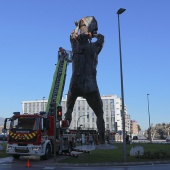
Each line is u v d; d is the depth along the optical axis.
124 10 21.14
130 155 22.61
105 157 21.31
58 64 62.91
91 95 41.03
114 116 153.62
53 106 19.72
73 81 41.44
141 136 182.88
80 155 23.36
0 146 28.06
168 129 147.62
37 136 19.69
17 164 17.77
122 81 20.47
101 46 42.09
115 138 86.88
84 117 154.75
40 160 20.17
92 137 52.81
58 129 22.88
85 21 43.19
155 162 18.70
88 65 41.16
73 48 42.25
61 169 15.30
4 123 20.47
